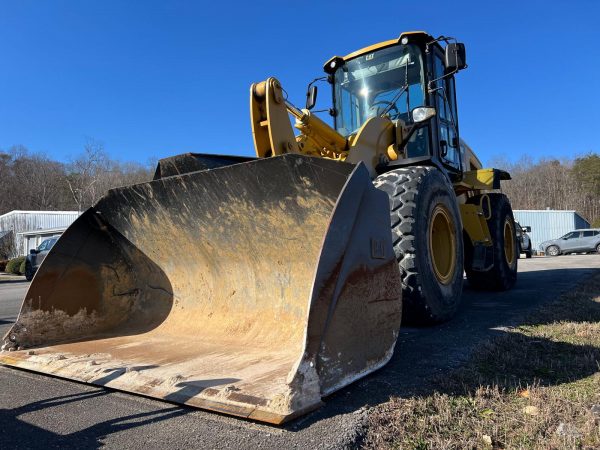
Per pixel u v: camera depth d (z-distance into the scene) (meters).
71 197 55.38
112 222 4.01
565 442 1.96
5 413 2.49
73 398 2.68
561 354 3.26
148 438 2.13
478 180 6.25
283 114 3.59
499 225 6.57
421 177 4.08
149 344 3.51
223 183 3.22
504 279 6.52
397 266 3.01
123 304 4.15
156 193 3.62
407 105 5.24
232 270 3.70
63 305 3.84
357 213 2.68
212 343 3.41
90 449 2.06
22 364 3.28
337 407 2.34
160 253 4.01
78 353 3.37
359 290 2.65
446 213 4.46
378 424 2.16
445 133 5.64
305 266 3.30
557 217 34.88
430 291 3.97
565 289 6.60
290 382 2.22
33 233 33.19
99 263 4.04
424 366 3.00
